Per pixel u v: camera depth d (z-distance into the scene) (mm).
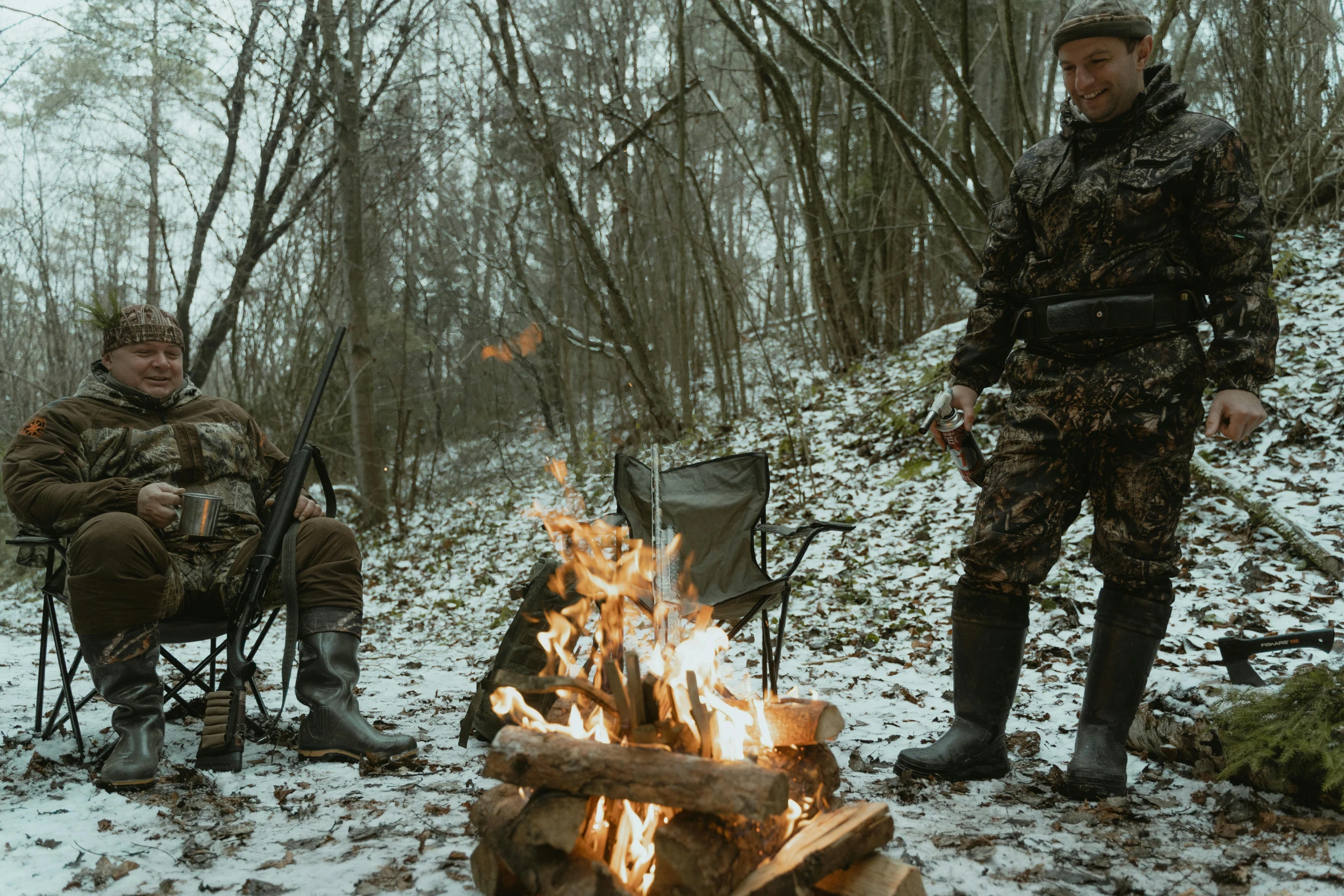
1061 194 2359
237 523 2965
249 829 2111
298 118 12773
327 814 2219
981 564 2449
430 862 1898
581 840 1531
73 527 2732
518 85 10727
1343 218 10234
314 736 2713
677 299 11523
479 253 15414
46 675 4367
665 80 13383
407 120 13000
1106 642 2357
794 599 5555
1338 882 1747
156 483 2744
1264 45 10625
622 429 11492
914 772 2475
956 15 11852
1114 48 2262
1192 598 4520
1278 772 2180
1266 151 10805
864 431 8523
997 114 12859
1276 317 2219
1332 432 5957
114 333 2969
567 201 10500
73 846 2021
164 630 2912
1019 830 2070
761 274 17922
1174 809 2195
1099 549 2398
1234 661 2525
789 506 7418
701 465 3527
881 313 11086
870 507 6984
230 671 2645
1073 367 2373
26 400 15539
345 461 14164
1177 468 2293
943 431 2516
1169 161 2244
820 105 11992
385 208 14406
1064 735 2908
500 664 2869
